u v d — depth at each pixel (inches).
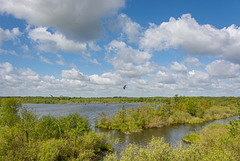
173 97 2829.7
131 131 1665.8
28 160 669.9
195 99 2751.0
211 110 2822.3
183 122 2194.9
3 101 927.7
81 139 968.9
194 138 1277.1
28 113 898.1
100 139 1157.1
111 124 1950.1
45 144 730.8
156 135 1535.4
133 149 451.2
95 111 3235.7
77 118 1096.8
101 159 951.0
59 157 851.4
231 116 2723.9
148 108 2122.3
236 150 498.0
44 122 1040.8
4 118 885.8
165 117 2171.5
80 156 874.8
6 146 699.4
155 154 410.6
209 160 386.3
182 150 418.6
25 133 824.9
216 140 609.6
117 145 1237.1
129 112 1948.8
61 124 1059.9
